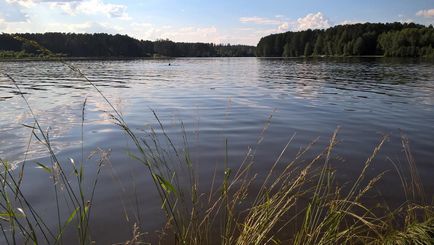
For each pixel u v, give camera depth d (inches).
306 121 392.5
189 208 174.2
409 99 573.3
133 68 1722.4
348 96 611.5
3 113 421.4
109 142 296.0
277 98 582.9
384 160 254.2
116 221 164.2
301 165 241.9
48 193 192.5
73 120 385.1
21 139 303.3
